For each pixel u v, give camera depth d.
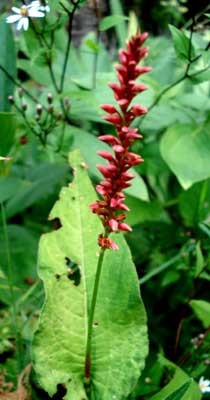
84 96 0.33
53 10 0.31
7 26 0.36
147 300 0.37
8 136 0.32
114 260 0.27
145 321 0.26
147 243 0.39
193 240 0.37
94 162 0.35
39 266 0.26
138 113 0.20
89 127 0.40
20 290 0.34
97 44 0.36
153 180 0.42
